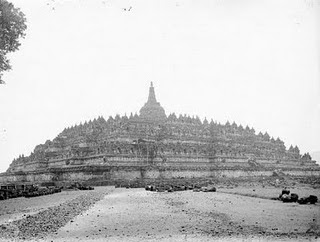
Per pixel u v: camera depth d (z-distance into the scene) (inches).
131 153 4416.8
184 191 3142.2
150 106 5920.3
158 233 1141.7
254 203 2036.2
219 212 1632.6
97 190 3346.5
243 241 1016.2
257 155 5452.8
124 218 1456.7
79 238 1080.2
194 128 5388.8
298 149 6131.9
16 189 3240.7
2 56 2188.7
